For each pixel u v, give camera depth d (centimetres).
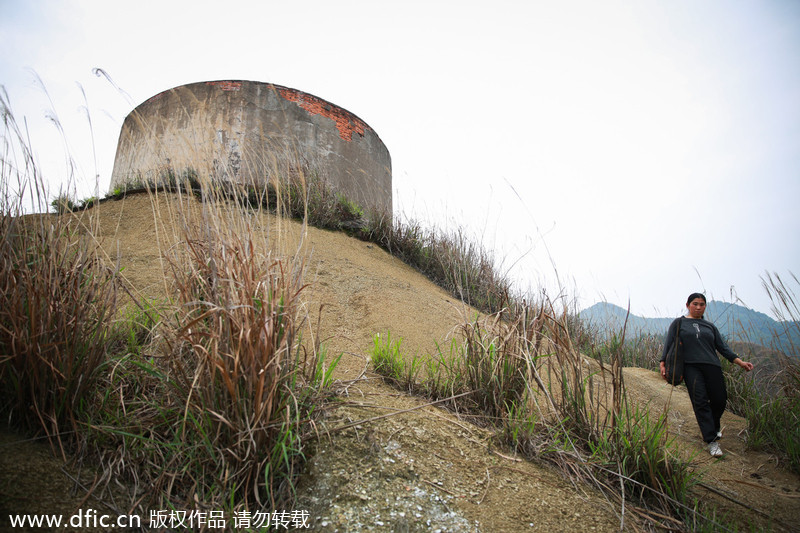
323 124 915
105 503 174
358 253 669
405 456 230
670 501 253
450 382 320
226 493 186
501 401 298
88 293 223
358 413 250
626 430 282
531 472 250
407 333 441
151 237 526
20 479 167
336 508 194
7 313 182
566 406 301
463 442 259
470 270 683
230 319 200
